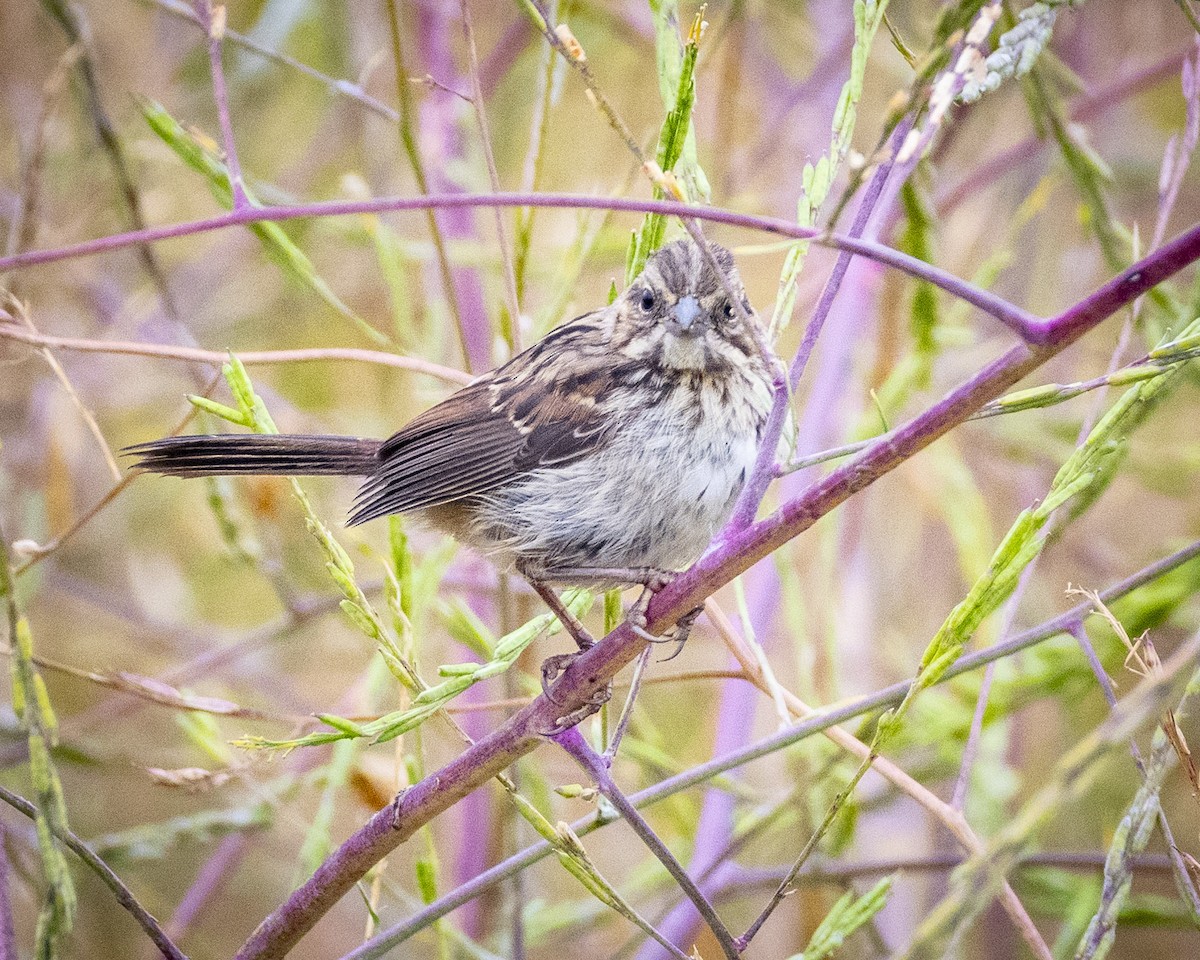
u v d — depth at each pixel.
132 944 11.21
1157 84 12.28
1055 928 10.89
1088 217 9.76
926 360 9.80
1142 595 9.79
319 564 12.66
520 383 8.00
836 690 9.38
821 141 12.02
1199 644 4.42
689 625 7.25
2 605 7.74
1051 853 9.47
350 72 12.52
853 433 9.85
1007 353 4.57
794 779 9.67
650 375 7.61
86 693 12.59
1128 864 5.54
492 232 12.14
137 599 12.90
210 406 6.46
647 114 12.52
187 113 12.77
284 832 12.08
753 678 7.11
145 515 13.32
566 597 8.07
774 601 10.16
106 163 12.14
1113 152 12.98
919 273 4.50
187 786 6.62
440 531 8.47
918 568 12.18
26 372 12.59
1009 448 12.02
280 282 13.06
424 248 10.62
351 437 8.52
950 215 12.35
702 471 7.50
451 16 11.93
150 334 12.72
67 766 11.70
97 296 12.69
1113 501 12.94
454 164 11.42
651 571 7.34
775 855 11.31
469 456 7.94
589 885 5.73
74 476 12.42
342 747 8.38
